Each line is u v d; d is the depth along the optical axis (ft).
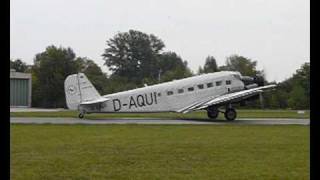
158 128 114.93
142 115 192.44
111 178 48.11
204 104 157.48
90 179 47.60
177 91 161.79
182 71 437.17
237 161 59.52
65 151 69.15
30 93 347.56
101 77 441.68
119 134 98.22
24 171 51.72
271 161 59.47
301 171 52.06
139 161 59.41
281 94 319.88
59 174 50.11
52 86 399.85
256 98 157.89
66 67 408.67
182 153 67.21
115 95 159.43
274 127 120.26
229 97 154.40
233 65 434.30
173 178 48.11
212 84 163.63
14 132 101.81
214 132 104.01
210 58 494.18
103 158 61.87
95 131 105.60
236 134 99.14
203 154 66.18
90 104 157.58
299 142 82.53
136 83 500.33
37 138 88.99
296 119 164.04
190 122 140.67
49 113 213.25
